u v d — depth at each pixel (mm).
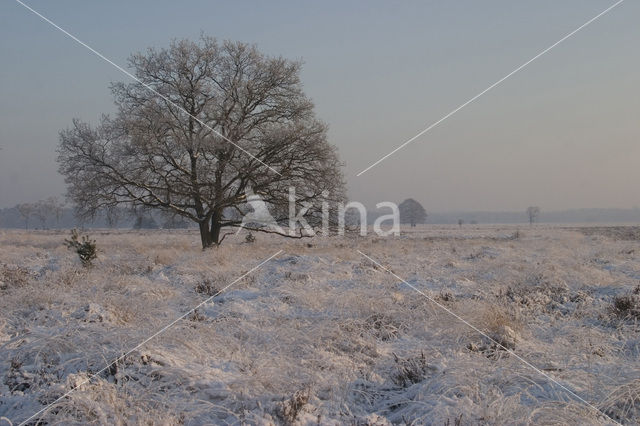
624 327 7773
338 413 5070
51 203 114438
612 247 20188
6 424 4543
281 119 25547
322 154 23797
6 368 5785
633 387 5184
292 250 21250
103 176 22766
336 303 9000
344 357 6504
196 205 24312
